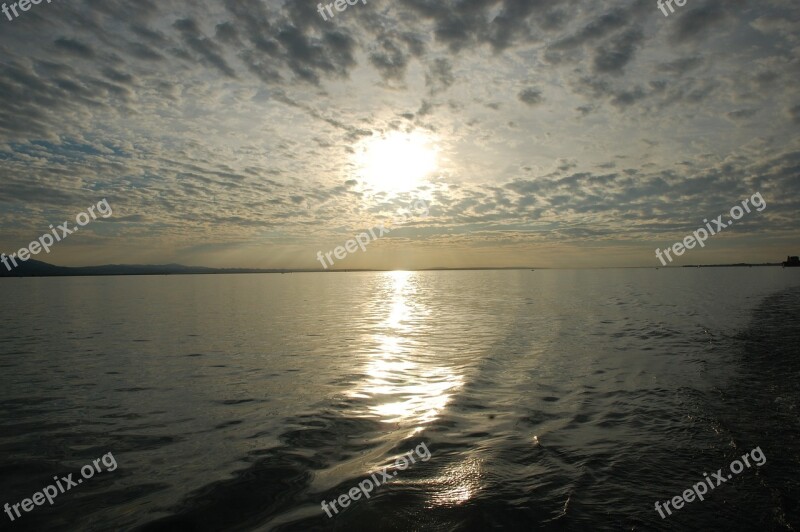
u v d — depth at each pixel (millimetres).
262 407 9672
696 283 62781
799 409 8883
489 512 5379
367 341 18344
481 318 26422
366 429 8336
